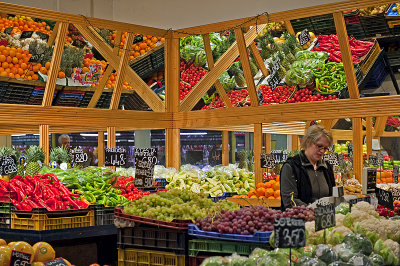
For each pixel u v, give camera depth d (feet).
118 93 30.27
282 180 17.69
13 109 26.50
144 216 15.46
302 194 17.57
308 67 27.50
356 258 11.35
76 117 28.81
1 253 12.64
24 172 23.03
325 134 17.38
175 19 32.14
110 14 31.12
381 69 25.90
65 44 27.81
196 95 31.86
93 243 20.66
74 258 20.01
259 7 29.37
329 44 27.20
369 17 25.66
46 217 18.42
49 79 27.43
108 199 20.79
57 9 29.01
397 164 29.22
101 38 29.22
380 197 17.69
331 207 12.46
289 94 28.45
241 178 29.86
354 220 13.56
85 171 23.20
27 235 18.45
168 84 32.50
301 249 11.94
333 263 11.23
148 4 32.17
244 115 29.91
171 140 32.78
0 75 25.80
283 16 27.99
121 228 15.83
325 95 27.45
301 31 27.68
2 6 25.71
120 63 30.12
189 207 15.21
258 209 14.12
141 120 31.37
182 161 33.19
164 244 14.84
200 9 31.45
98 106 29.78
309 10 27.12
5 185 19.66
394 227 13.10
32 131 28.35
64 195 20.13
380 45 25.84
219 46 30.68
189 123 32.09
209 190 28.12
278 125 30.53
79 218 19.27
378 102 25.81
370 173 18.98
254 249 12.44
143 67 31.30
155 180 28.45
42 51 27.07
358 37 26.27
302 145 17.87
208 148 33.30
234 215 14.06
